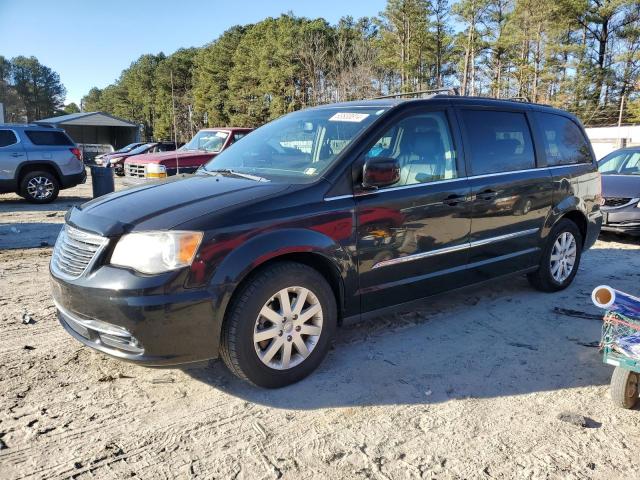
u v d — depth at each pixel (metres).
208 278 3.03
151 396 3.35
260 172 3.99
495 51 50.47
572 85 44.22
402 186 3.93
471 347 4.18
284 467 2.69
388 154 3.90
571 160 5.55
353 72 49.41
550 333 4.50
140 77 109.06
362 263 3.69
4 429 2.95
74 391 3.39
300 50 56.62
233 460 2.74
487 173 4.55
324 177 3.58
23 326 4.43
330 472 2.66
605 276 6.28
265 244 3.19
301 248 3.33
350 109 4.29
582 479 2.63
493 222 4.58
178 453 2.79
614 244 8.16
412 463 2.74
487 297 5.41
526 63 47.66
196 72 85.62
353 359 3.91
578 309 5.08
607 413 3.26
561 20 44.47
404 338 4.32
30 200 13.19
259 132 4.82
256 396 3.37
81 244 3.22
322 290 3.50
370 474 2.65
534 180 4.94
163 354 3.01
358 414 3.19
